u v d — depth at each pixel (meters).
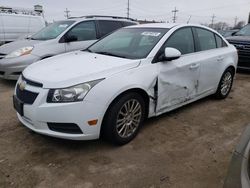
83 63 3.54
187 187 2.70
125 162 3.08
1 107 4.72
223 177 2.88
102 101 3.06
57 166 2.97
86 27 7.08
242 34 9.14
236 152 2.00
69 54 4.25
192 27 4.62
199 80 4.58
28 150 3.28
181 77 4.14
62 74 3.16
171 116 4.50
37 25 11.64
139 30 4.45
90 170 2.92
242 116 4.63
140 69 3.54
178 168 3.00
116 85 3.18
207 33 4.94
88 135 3.08
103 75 3.18
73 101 2.96
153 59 3.74
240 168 1.89
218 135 3.86
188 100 4.48
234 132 3.97
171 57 3.75
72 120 2.97
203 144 3.57
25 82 3.28
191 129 4.02
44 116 3.01
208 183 2.78
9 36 10.62
